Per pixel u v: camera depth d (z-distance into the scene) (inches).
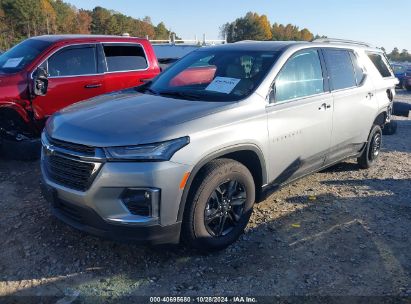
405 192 217.0
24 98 243.0
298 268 142.4
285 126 167.0
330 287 132.7
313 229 170.7
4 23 3115.2
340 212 188.1
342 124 205.5
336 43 215.3
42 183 145.3
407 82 981.2
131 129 129.7
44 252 147.1
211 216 143.9
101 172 125.2
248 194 155.5
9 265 139.3
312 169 195.2
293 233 166.7
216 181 140.3
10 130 246.1
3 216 173.2
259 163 158.6
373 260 149.0
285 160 171.6
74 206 132.9
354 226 174.7
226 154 147.0
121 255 146.3
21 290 127.2
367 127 232.2
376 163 268.7
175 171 127.6
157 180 125.3
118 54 292.5
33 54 255.0
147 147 125.6
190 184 133.1
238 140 145.6
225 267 141.6
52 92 255.1
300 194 207.9
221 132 140.7
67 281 132.0
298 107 173.6
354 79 219.8
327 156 202.1
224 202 147.5
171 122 133.7
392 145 333.1
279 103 166.6
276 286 132.3
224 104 150.7
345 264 145.9
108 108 150.3
